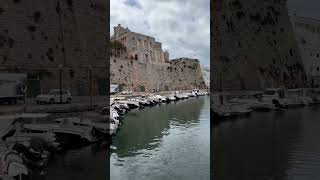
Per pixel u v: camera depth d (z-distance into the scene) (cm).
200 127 2497
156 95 4925
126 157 1566
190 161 1462
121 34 6228
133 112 3612
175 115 3316
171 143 1872
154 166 1412
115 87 4962
